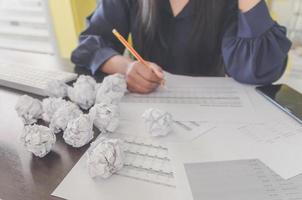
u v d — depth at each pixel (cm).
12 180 37
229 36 73
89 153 38
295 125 49
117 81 57
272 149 42
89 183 36
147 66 64
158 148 43
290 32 115
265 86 65
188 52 85
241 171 38
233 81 68
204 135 46
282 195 34
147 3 78
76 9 140
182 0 79
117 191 35
